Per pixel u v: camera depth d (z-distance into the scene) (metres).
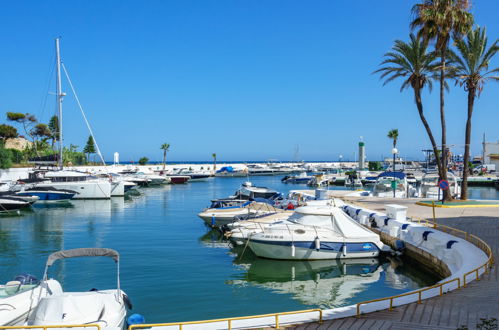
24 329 8.86
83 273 16.17
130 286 14.56
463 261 13.41
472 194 57.06
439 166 32.03
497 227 20.52
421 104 31.97
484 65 29.56
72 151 95.12
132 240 23.33
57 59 48.09
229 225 22.78
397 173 42.09
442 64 30.42
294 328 8.29
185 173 89.69
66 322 9.29
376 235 19.02
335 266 17.88
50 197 43.31
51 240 23.42
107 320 9.47
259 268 17.42
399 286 14.99
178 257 19.11
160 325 8.30
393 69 32.38
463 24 28.06
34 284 11.45
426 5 28.95
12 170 58.91
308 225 19.33
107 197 47.38
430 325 8.15
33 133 89.62
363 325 8.28
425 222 22.12
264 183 81.56
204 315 11.83
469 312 8.84
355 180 71.06
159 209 38.91
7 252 20.22
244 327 8.41
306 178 79.94
